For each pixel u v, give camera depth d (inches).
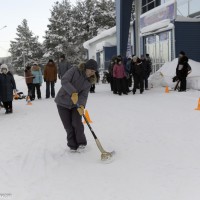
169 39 805.9
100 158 212.7
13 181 178.7
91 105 474.3
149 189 159.8
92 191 160.9
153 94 584.4
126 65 677.3
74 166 199.9
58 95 224.5
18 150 242.4
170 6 781.9
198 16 814.5
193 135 262.1
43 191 163.6
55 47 2455.7
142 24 944.3
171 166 190.2
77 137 227.1
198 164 191.8
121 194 155.7
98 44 1285.7
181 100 482.6
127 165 196.1
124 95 597.9
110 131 289.9
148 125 309.3
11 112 441.1
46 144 255.9
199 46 788.0
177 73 584.4
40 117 389.4
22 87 1066.1
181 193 153.3
